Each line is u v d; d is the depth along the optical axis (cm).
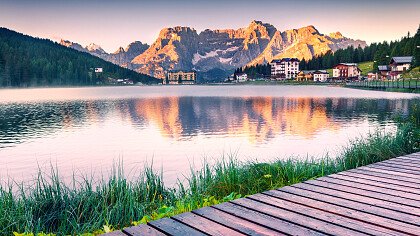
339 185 723
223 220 510
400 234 464
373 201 611
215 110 4888
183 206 671
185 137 2581
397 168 895
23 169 1645
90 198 796
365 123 3186
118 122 3656
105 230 569
